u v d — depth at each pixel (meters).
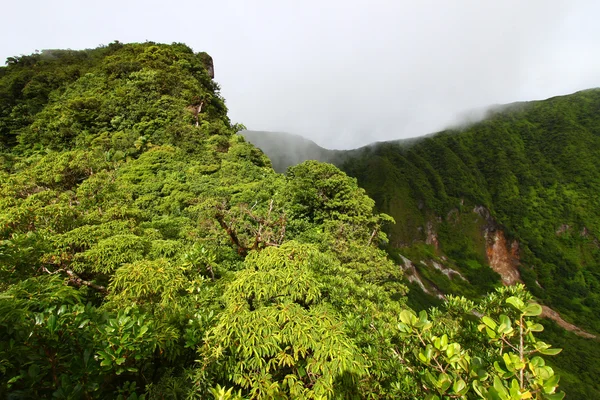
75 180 16.92
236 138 30.59
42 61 42.22
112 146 25.61
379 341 3.91
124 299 4.59
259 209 16.02
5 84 34.72
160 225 11.57
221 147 28.02
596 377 38.56
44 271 5.90
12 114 30.80
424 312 2.45
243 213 12.59
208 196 17.27
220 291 5.49
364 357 3.73
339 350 3.14
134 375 3.45
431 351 2.18
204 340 3.62
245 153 25.66
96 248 6.48
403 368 3.46
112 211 9.08
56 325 2.47
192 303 4.86
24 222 7.30
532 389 1.68
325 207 18.89
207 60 51.38
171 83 34.22
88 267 6.45
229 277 6.41
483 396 1.77
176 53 42.25
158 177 21.12
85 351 2.52
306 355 3.42
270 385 3.09
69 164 16.34
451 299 4.15
